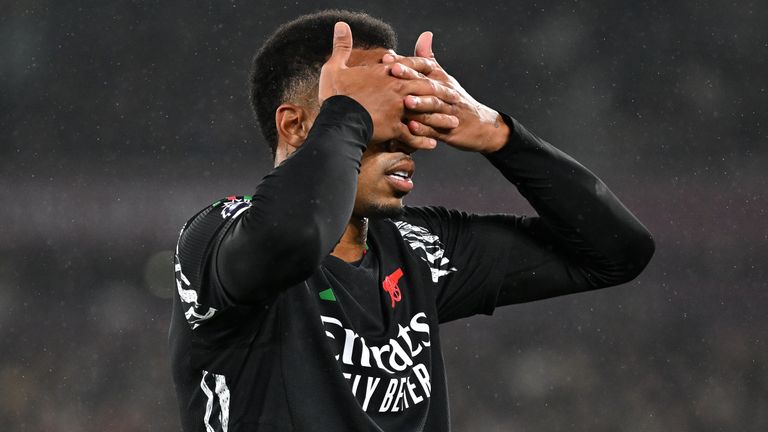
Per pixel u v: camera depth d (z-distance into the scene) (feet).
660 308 122.42
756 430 88.58
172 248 173.88
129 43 185.68
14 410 92.63
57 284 144.05
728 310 122.83
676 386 98.12
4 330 117.19
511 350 107.76
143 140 185.06
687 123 179.83
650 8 181.98
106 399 95.14
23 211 177.06
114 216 178.19
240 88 187.21
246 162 186.09
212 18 186.09
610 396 96.02
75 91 184.85
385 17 187.11
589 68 184.14
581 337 112.06
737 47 180.04
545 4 185.26
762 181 172.86
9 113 183.62
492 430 89.20
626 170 179.22
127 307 131.44
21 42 183.93
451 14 186.39
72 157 183.93
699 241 161.27
